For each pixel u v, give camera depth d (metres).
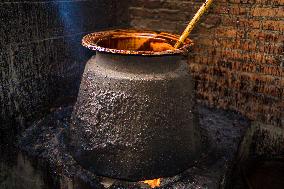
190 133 1.86
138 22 3.21
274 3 2.41
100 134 1.72
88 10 2.80
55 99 2.70
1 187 2.41
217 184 1.81
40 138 2.26
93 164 1.79
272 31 2.49
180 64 1.90
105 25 3.08
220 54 2.81
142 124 1.66
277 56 2.52
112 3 3.09
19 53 2.23
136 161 1.69
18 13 2.15
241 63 2.72
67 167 1.91
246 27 2.60
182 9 2.88
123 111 1.66
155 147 1.69
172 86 1.70
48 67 2.53
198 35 2.88
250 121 2.75
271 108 2.68
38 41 2.37
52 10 2.43
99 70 1.75
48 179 2.06
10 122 2.30
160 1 2.99
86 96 1.79
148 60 1.65
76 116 1.89
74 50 2.78
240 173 2.61
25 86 2.36
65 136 2.25
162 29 3.07
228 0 2.61
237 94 2.83
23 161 2.20
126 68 1.68
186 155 1.84
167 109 1.69
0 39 2.06
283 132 2.69
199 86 3.05
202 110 2.93
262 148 2.86
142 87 1.64
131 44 2.11
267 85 2.64
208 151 2.17
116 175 1.74
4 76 2.17
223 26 2.71
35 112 2.51
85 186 1.81
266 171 2.53
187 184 1.79
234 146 2.27
